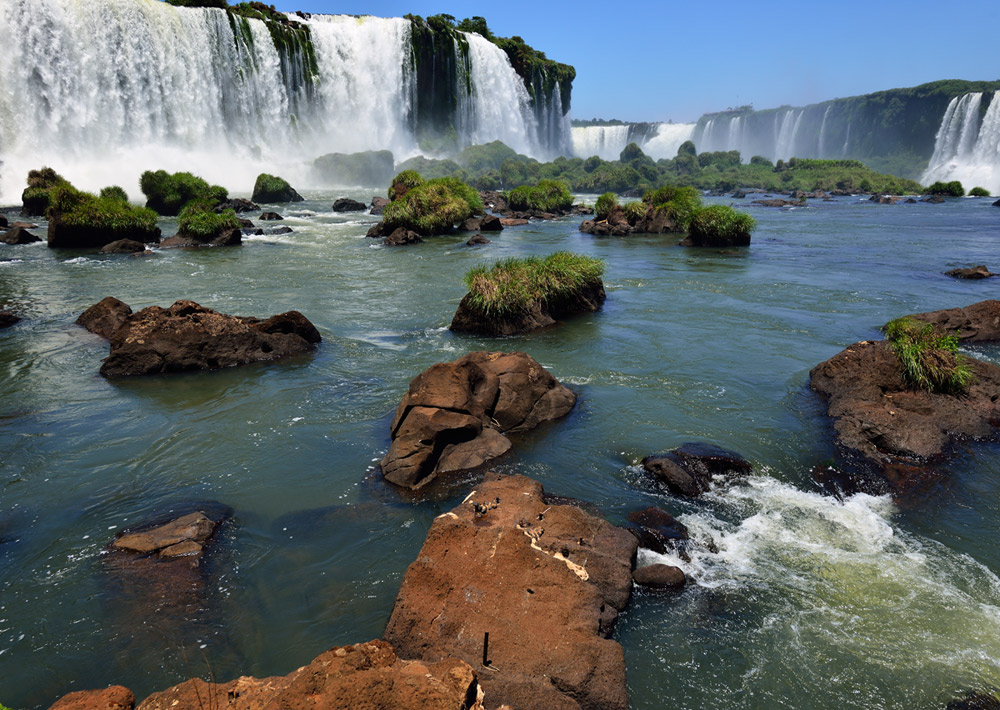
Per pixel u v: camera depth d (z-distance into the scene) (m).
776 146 125.00
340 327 15.12
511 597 5.10
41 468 8.00
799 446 8.69
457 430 8.20
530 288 15.32
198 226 29.02
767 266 23.73
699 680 4.72
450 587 5.18
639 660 4.91
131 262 24.11
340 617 5.31
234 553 6.19
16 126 46.22
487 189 77.19
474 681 3.96
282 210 45.75
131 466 8.08
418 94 86.25
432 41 84.81
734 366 12.08
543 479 7.80
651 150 128.25
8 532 6.56
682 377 11.46
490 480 7.38
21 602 5.43
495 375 9.49
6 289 18.75
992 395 9.88
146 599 5.48
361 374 11.71
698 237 29.77
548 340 13.88
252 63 64.75
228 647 4.95
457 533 5.72
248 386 11.07
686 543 6.44
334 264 24.00
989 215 44.69
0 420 9.50
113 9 51.44
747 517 7.00
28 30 46.25
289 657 4.86
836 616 5.38
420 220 33.56
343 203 46.22
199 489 7.50
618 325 15.17
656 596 5.64
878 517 7.00
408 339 14.09
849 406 9.30
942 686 4.63
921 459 8.26
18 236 28.12
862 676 4.74
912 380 9.84
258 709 3.75
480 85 94.25
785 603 5.55
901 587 5.76
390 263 24.31
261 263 24.08
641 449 8.59
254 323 13.38
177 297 17.88
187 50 58.00
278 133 68.94
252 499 7.27
